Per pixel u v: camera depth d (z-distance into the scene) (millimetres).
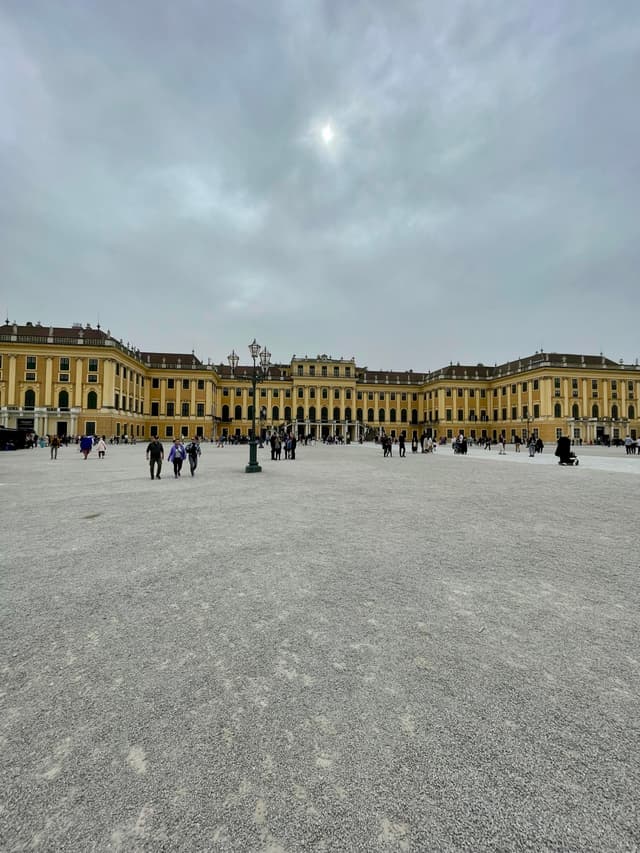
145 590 4586
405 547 6203
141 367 72812
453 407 85875
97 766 2219
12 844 1847
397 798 2027
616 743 2346
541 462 24969
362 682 2914
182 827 1894
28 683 2934
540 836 1856
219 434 85250
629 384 75188
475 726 2480
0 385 57594
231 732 2449
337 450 42500
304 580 4855
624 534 6980
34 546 6289
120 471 18609
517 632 3625
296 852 1771
